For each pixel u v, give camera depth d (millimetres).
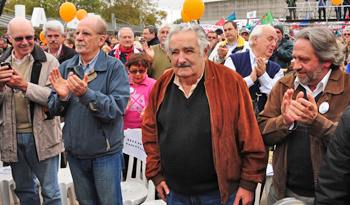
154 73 4930
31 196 3086
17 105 2863
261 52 3207
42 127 2859
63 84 2340
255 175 1871
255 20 17016
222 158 1806
